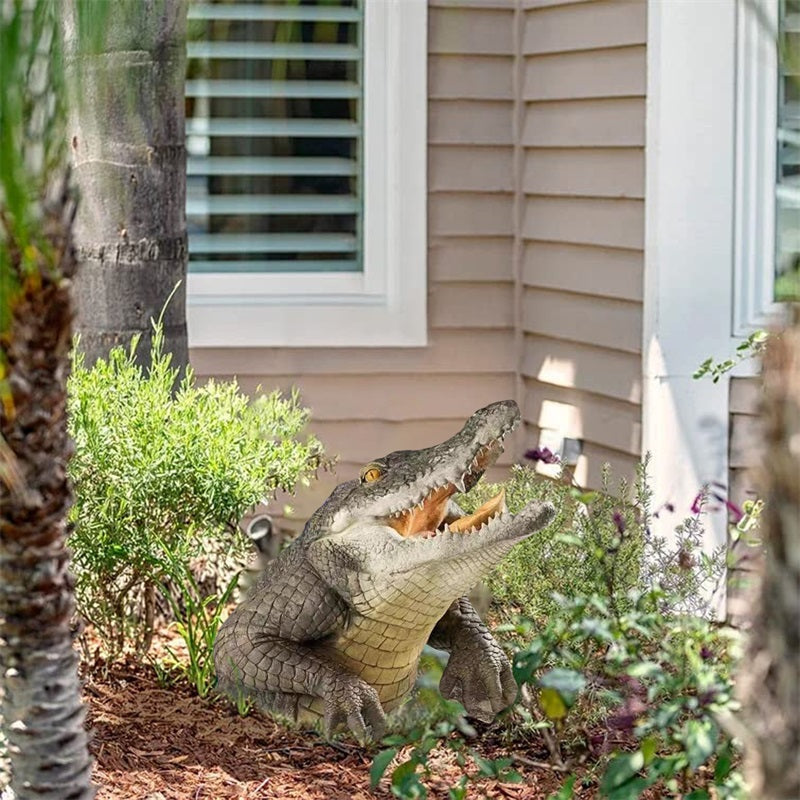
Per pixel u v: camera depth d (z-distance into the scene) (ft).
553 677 13.78
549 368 28.76
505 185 29.73
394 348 29.68
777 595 10.25
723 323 24.93
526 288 29.66
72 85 11.76
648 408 25.17
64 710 13.39
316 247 29.78
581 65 27.25
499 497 18.57
